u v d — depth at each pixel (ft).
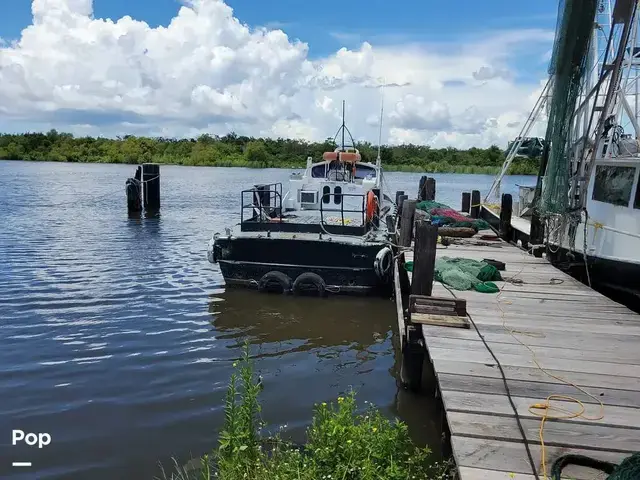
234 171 228.43
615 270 29.86
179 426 18.88
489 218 56.44
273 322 30.66
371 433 13.65
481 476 11.19
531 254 37.73
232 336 28.32
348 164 44.75
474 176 228.02
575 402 14.49
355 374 23.90
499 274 28.96
